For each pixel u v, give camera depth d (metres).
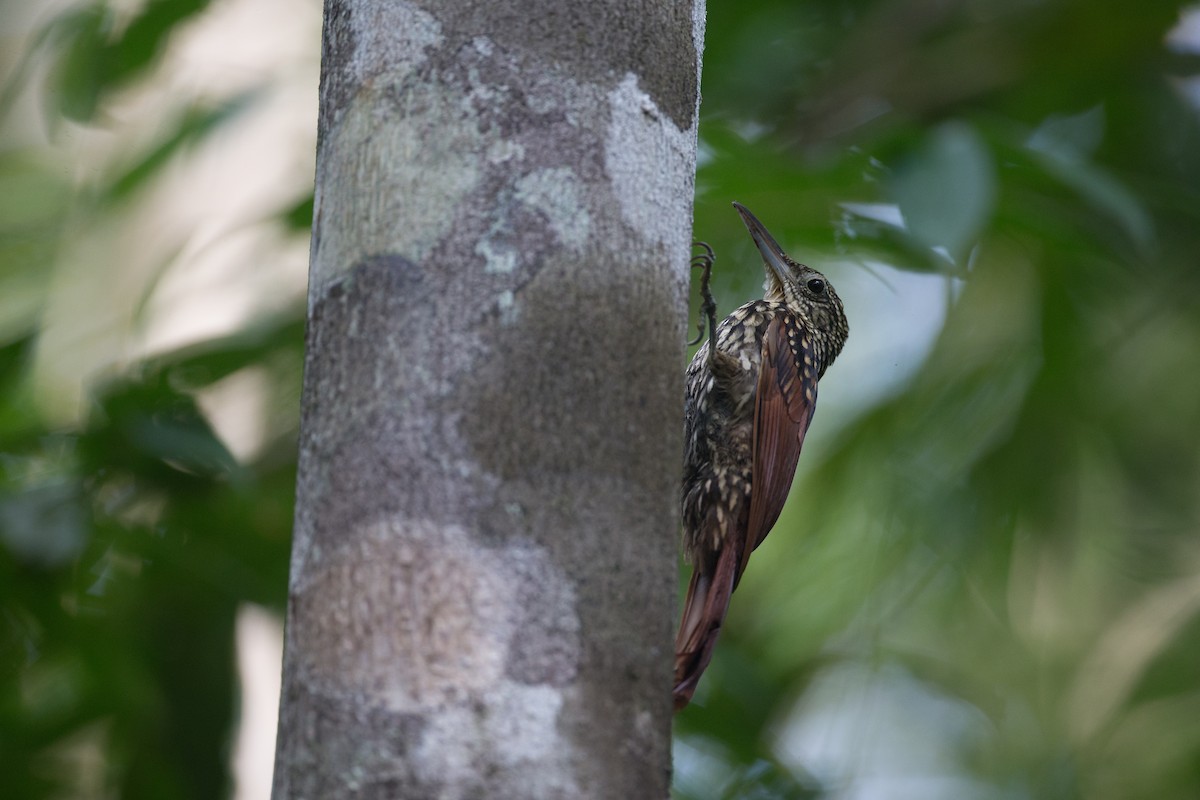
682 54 4.59
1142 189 12.35
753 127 12.94
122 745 10.17
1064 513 14.20
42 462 8.98
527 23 4.28
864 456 14.18
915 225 8.38
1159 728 14.91
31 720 9.85
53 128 11.12
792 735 14.27
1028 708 14.87
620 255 4.21
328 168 4.36
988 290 13.97
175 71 11.29
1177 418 14.34
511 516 3.88
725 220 10.15
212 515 9.46
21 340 9.81
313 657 3.87
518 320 4.03
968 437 14.09
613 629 3.92
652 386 4.20
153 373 9.36
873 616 14.13
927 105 13.20
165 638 9.81
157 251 11.20
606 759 3.81
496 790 3.67
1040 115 14.14
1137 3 12.77
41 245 12.66
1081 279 13.27
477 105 4.20
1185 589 14.85
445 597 3.79
